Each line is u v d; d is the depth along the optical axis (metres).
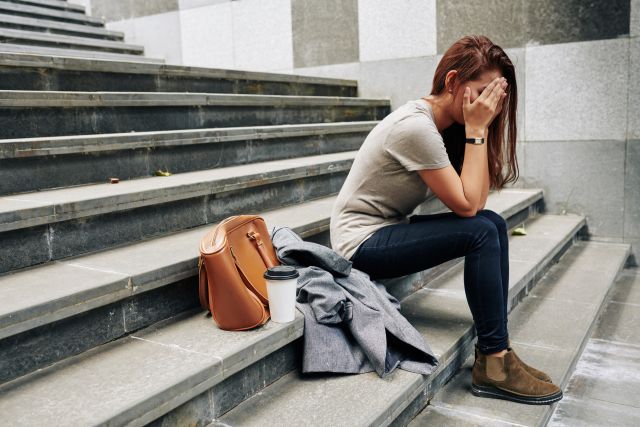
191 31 7.03
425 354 2.28
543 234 4.49
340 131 4.76
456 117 2.40
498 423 2.20
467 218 2.35
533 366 2.70
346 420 1.90
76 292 1.94
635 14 4.61
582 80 4.88
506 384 2.34
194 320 2.26
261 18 6.50
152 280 2.18
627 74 4.70
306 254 2.38
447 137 2.56
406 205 2.53
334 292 2.29
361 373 2.24
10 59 3.32
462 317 2.83
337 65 6.10
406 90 5.75
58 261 2.34
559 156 5.05
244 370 2.05
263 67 6.58
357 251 2.48
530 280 3.69
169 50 7.25
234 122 4.33
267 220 3.05
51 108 3.16
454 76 2.34
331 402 2.03
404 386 2.13
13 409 1.61
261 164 3.87
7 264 2.19
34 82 3.49
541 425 2.21
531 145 5.16
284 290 2.13
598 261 4.41
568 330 3.12
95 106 3.37
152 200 2.69
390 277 2.54
